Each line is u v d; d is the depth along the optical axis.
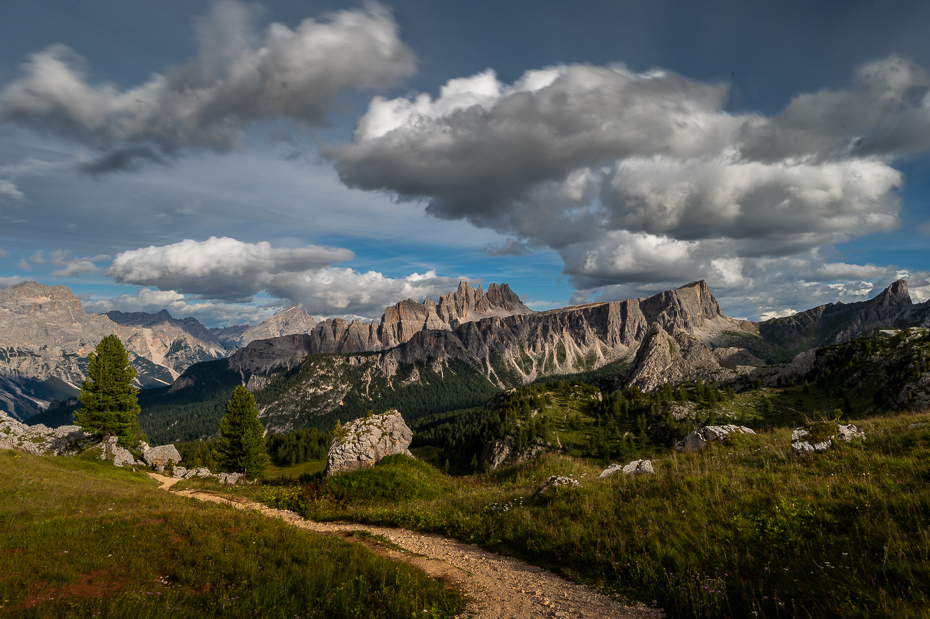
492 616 11.83
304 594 12.55
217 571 14.12
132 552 15.41
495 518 22.05
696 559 12.89
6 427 64.88
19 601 11.20
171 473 74.00
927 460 15.98
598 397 179.25
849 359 134.75
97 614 10.52
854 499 14.03
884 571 10.01
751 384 159.38
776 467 19.64
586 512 19.02
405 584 13.26
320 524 26.91
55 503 27.73
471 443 171.62
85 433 68.81
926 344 114.44
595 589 13.27
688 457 25.75
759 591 10.65
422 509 26.70
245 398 76.06
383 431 45.75
